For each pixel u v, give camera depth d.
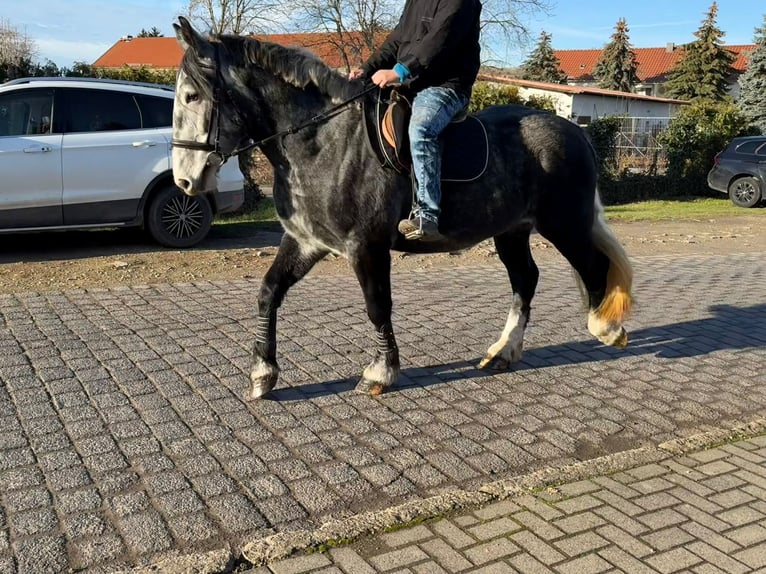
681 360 5.96
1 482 3.58
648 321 7.12
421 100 4.35
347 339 6.09
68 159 8.84
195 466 3.84
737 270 10.05
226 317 6.61
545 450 4.24
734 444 4.37
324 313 6.90
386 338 4.83
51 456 3.87
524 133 5.02
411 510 3.42
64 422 4.28
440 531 3.31
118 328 6.12
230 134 4.23
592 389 5.23
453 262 9.95
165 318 6.49
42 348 5.54
